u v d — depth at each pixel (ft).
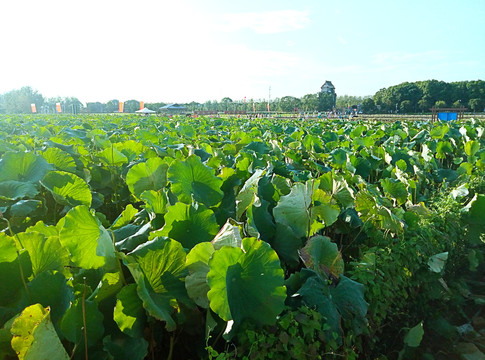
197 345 9.00
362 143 33.40
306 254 11.28
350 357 9.20
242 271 8.36
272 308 8.50
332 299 10.44
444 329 14.07
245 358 8.17
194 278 8.52
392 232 15.42
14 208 13.65
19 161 15.87
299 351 8.43
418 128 54.75
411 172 25.73
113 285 8.19
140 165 14.98
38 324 6.06
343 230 15.96
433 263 13.85
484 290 17.52
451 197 19.97
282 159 26.63
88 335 7.36
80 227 8.02
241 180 16.16
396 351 12.67
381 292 11.87
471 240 18.71
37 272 8.29
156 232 9.73
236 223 10.36
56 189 14.79
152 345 8.25
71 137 31.24
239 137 32.68
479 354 13.01
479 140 39.63
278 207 12.58
